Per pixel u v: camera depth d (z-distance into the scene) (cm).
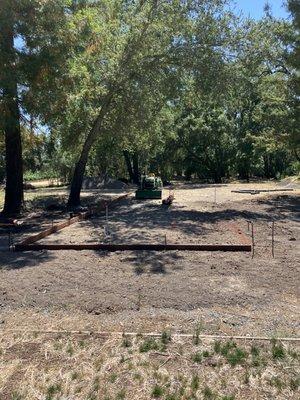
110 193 2709
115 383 414
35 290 671
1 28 1190
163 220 1425
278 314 573
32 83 1289
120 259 857
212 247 934
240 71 1739
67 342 491
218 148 4419
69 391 402
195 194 2441
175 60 1722
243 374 426
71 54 1355
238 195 2328
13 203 1658
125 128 1920
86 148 1895
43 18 1242
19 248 957
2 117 1266
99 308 594
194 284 692
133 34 1705
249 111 4253
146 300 621
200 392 398
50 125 1667
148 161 4744
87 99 1719
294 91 2027
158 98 1850
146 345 481
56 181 4850
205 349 473
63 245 955
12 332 520
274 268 783
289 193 2394
